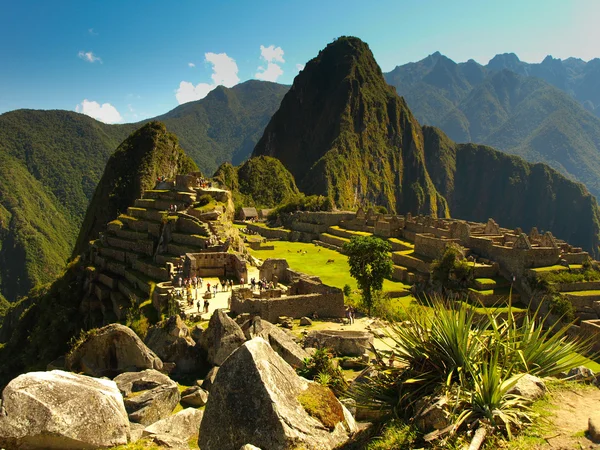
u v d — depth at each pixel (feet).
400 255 261.44
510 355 35.32
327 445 29.63
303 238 413.39
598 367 127.03
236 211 558.56
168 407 45.98
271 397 29.40
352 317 109.29
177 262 172.86
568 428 28.78
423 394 33.86
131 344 61.46
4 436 29.19
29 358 208.54
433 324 36.27
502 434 28.84
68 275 248.52
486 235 273.33
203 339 66.64
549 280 196.65
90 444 31.09
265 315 105.70
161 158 625.41
